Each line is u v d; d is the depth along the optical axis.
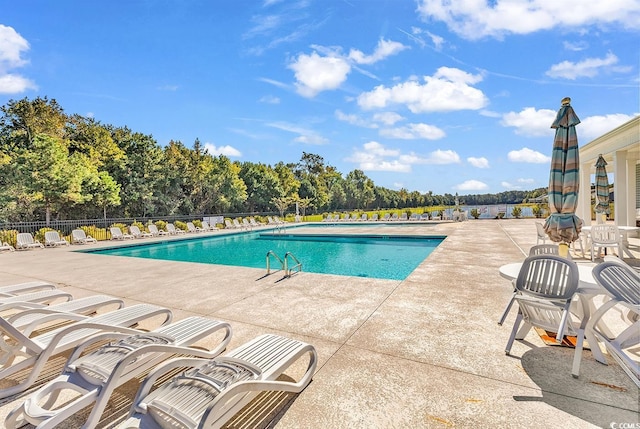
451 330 3.27
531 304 2.57
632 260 6.70
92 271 6.98
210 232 18.00
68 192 18.25
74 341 2.68
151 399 1.76
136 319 2.96
